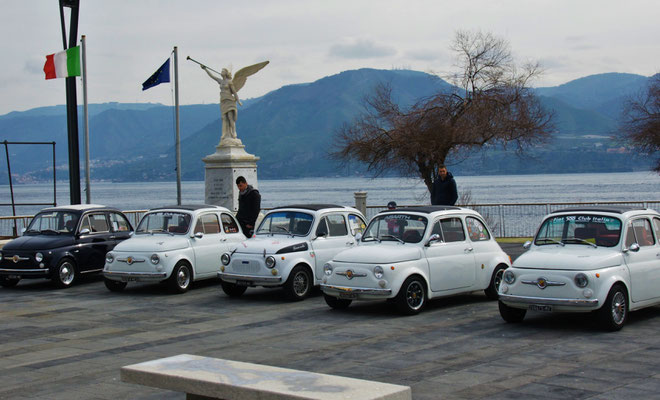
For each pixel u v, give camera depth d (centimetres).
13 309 1327
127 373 503
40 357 930
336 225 1474
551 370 802
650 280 1090
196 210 1572
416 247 1230
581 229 1117
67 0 2114
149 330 1104
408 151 2641
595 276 1005
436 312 1227
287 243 1389
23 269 1569
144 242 1505
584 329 1045
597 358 855
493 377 777
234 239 1631
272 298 1427
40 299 1448
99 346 991
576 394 704
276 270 1351
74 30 2122
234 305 1345
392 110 2783
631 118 2925
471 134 2647
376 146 2730
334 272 1223
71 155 2114
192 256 1523
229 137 2542
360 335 1037
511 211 2564
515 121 2683
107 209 1736
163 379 482
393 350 929
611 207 1145
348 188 17300
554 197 8088
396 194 11881
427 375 793
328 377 464
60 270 1592
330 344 977
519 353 893
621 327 1034
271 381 454
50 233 1656
